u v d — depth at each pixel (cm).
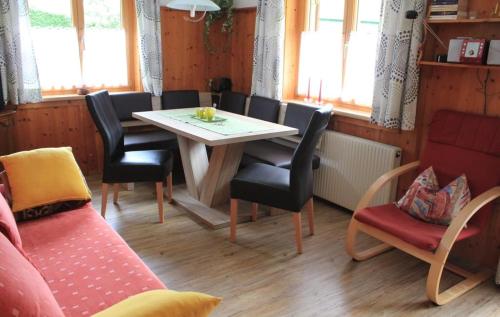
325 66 401
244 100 455
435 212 254
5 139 366
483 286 256
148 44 440
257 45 433
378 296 242
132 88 468
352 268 271
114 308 117
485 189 256
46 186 230
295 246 298
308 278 258
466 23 269
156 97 458
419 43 284
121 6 438
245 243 301
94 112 304
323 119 267
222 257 280
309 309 227
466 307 234
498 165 253
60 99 408
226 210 347
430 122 292
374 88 317
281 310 226
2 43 361
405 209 270
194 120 344
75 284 171
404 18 284
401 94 299
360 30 362
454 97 284
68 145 428
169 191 364
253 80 446
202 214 337
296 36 428
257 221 338
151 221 331
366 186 337
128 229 316
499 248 271
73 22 412
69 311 154
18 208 222
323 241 308
